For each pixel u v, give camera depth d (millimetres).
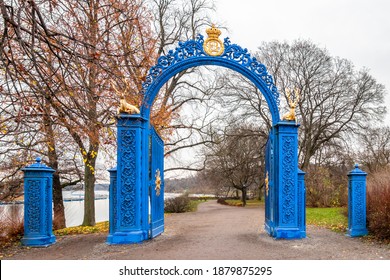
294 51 23984
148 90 8141
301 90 23406
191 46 8289
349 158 24484
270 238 8102
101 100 7480
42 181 7914
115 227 7820
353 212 8289
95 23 9055
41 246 7652
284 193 8102
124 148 7738
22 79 5414
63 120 6668
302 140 24688
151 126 8367
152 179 8312
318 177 22578
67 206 23219
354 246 7109
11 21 5203
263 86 8352
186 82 18781
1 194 10930
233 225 11344
